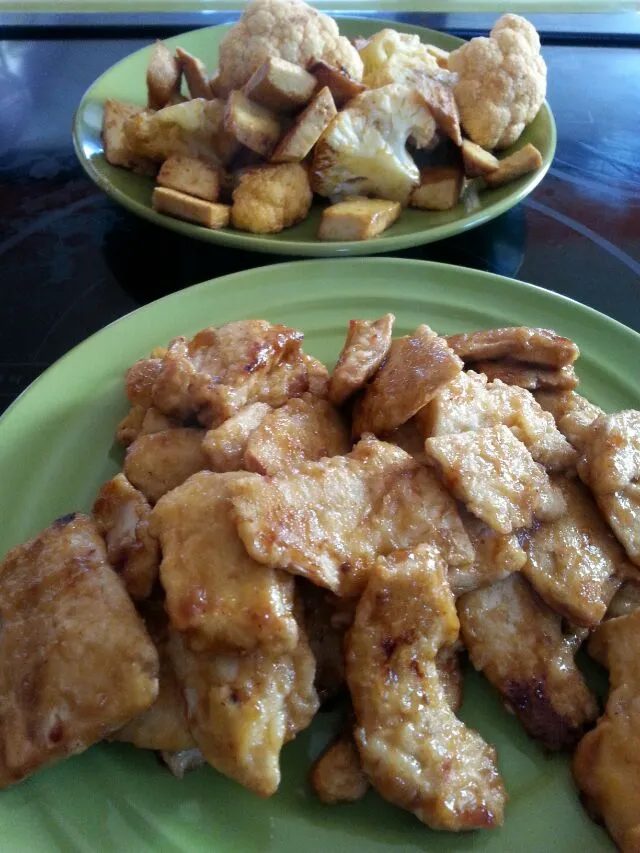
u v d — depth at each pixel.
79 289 0.28
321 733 0.17
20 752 0.14
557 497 0.18
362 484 0.17
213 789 0.16
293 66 0.31
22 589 0.16
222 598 0.15
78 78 0.39
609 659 0.17
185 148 0.32
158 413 0.20
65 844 0.14
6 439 0.20
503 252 0.31
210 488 0.16
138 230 0.31
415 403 0.18
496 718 0.17
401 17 0.44
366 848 0.15
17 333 0.26
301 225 0.32
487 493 0.17
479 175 0.33
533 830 0.15
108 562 0.16
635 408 0.23
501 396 0.20
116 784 0.15
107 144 0.32
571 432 0.20
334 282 0.26
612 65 0.42
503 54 0.34
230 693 0.15
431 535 0.17
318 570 0.15
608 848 0.15
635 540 0.18
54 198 0.32
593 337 0.24
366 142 0.31
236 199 0.30
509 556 0.17
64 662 0.15
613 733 0.16
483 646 0.17
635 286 0.30
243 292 0.25
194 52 0.39
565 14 0.45
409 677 0.15
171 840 0.15
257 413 0.20
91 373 0.22
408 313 0.25
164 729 0.15
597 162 0.36
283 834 0.15
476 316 0.25
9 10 0.43
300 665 0.15
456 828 0.15
